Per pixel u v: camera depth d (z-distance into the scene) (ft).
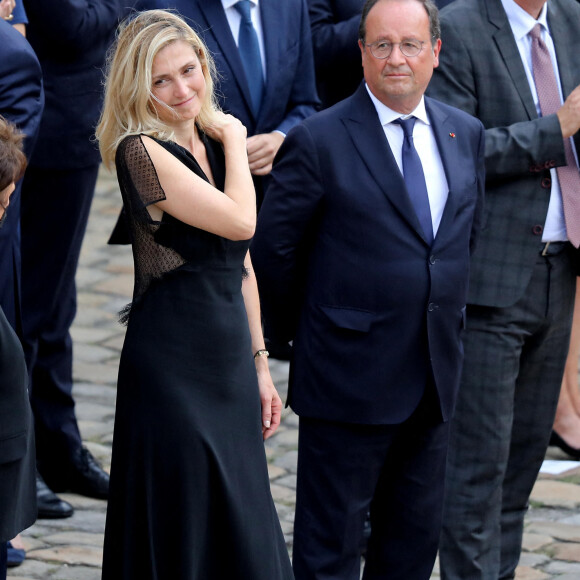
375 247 40.81
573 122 45.96
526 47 47.65
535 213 47.24
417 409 42.42
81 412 69.36
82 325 85.10
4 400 34.42
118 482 37.86
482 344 47.65
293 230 41.68
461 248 41.98
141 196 36.50
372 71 40.91
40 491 56.13
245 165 38.60
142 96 36.63
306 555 42.52
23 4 54.90
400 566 43.83
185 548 37.35
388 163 40.93
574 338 66.80
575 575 52.60
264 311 43.65
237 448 38.11
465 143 42.96
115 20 57.67
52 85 56.49
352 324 41.11
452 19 47.09
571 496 61.52
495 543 49.11
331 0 60.44
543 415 50.65
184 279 37.01
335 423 41.98
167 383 36.88
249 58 53.52
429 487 43.24
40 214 57.57
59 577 50.01
